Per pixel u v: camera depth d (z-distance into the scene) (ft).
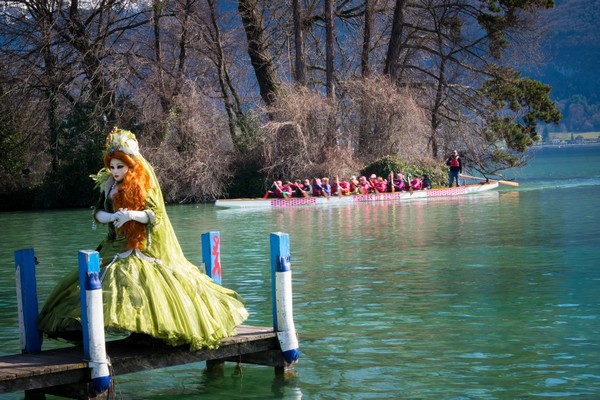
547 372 25.27
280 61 150.82
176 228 78.89
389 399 23.07
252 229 75.66
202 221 87.04
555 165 248.93
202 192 123.65
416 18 149.89
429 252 54.54
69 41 128.16
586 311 34.12
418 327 31.94
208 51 138.82
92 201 130.72
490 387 23.90
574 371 25.31
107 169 24.04
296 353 25.66
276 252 25.43
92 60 129.08
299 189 113.70
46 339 31.50
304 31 149.48
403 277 44.37
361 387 24.25
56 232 81.87
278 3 149.38
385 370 25.96
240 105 143.23
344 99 135.03
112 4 130.21
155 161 123.24
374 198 113.91
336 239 64.44
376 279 43.93
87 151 129.29
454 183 135.03
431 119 146.51
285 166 126.72
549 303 36.09
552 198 104.58
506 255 51.96
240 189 128.47
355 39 157.07
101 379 21.75
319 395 23.62
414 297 38.34
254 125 133.69
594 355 27.12
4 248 67.05
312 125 127.65
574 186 132.16
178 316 22.89
